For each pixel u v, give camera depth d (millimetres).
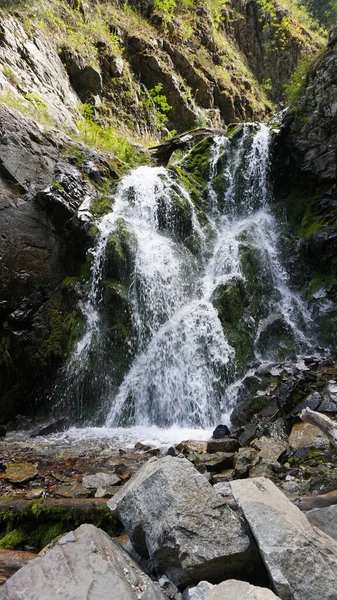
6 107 8125
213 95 17500
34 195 7562
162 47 16375
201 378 6266
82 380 6273
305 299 7438
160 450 4641
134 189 8398
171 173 9148
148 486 2420
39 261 7156
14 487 3848
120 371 6496
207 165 9664
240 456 4012
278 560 1968
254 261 7691
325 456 3871
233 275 7324
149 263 7270
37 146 8125
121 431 5762
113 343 6586
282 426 4555
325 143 8422
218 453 4180
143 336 6770
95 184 8398
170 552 2180
